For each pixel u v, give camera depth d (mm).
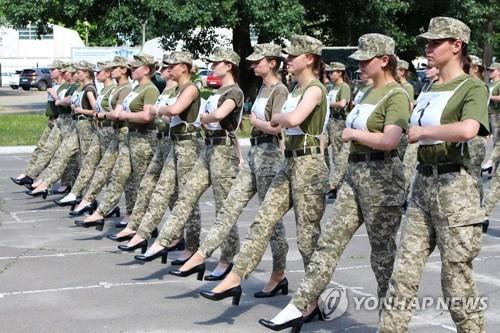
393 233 5105
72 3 25453
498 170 9250
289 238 9086
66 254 8273
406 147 9922
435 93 4516
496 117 13125
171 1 23828
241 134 22359
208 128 6781
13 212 10898
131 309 6293
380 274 5160
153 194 7523
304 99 5449
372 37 5055
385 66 5066
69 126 11852
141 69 8258
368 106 5027
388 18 26938
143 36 23438
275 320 5164
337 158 11438
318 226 5684
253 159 6219
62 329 5785
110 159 9328
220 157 6734
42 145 12234
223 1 23641
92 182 9422
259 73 6137
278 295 6656
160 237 7043
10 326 5848
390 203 5020
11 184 13742
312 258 5203
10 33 57875
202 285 7016
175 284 7055
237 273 5688
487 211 9234
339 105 12078
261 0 23719
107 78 9867
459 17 27234
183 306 6367
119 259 8031
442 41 4465
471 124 4273
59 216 10562
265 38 25172
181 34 24984
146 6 24188
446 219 4398
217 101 6680
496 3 30906
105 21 25609
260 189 6172
